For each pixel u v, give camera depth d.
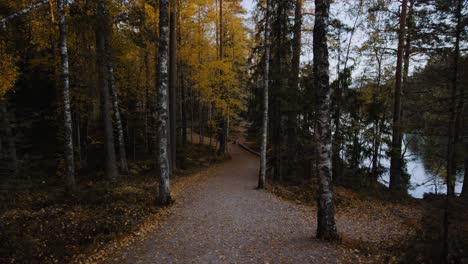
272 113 15.01
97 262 5.28
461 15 5.56
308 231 7.36
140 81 17.12
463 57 5.81
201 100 22.80
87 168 14.10
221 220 8.12
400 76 13.12
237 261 5.41
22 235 5.95
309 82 12.93
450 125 5.80
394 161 13.78
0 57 10.09
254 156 28.36
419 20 7.12
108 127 12.57
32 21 11.28
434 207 5.94
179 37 18.34
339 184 14.37
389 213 10.56
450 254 5.02
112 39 13.16
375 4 12.56
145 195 10.12
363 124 14.51
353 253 5.86
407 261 5.30
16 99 15.94
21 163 13.72
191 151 22.80
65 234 6.30
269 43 12.41
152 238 6.57
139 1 12.07
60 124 15.30
